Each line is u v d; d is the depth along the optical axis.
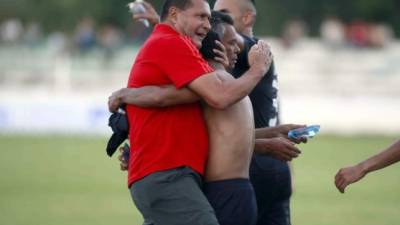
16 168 53.91
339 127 73.00
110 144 19.25
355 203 41.75
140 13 22.42
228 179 18.59
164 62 18.16
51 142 66.94
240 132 18.67
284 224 22.64
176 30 18.64
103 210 39.47
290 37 90.62
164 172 18.03
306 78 77.94
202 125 18.55
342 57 80.62
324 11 113.88
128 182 18.56
